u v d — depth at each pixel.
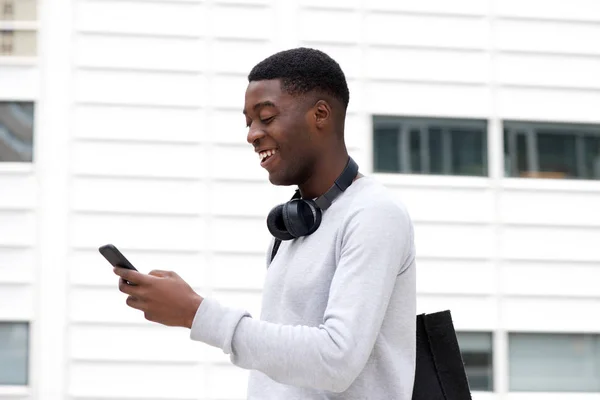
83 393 4.69
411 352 1.67
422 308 4.95
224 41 4.91
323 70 1.70
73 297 4.72
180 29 4.90
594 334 5.10
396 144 5.07
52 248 4.74
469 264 5.01
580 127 5.21
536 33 5.15
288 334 1.49
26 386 4.69
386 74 5.02
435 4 5.07
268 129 1.68
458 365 1.71
